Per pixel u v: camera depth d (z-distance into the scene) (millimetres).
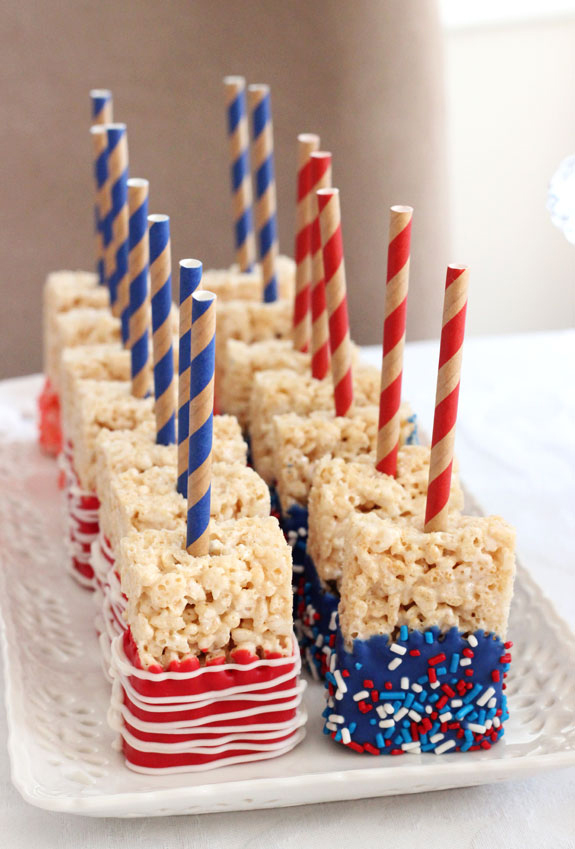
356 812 476
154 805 462
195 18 879
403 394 684
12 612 552
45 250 939
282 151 925
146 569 471
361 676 483
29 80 885
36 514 631
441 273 983
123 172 597
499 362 719
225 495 506
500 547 478
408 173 936
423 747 488
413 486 521
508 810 476
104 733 502
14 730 487
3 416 707
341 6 875
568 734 489
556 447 647
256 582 474
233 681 479
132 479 519
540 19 1010
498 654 484
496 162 1065
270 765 485
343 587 487
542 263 1101
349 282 964
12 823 473
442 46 915
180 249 956
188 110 910
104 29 878
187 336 494
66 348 624
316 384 570
